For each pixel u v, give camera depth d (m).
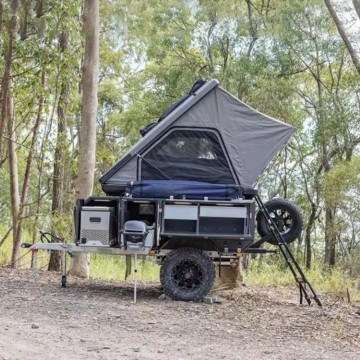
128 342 6.13
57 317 7.14
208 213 8.73
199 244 9.00
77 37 14.07
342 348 6.35
